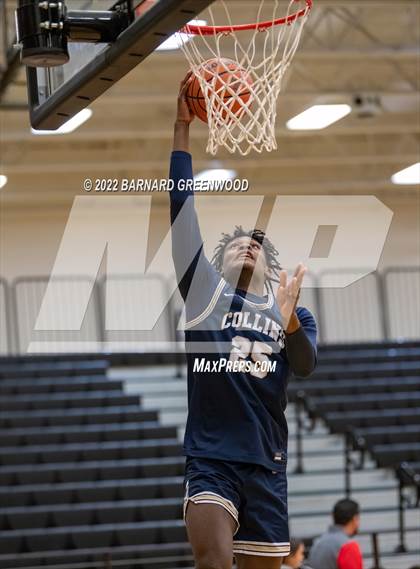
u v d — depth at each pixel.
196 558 3.36
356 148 17.06
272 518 3.48
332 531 7.70
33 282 17.55
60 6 4.08
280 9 11.30
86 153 16.77
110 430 13.51
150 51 3.87
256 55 5.29
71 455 12.95
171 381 15.85
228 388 3.52
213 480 3.42
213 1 3.34
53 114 4.66
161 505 11.67
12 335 17.58
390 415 13.99
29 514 11.52
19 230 18.97
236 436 3.49
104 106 14.80
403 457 13.03
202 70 4.00
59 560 10.42
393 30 13.46
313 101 14.54
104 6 4.22
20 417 13.79
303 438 13.92
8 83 10.49
